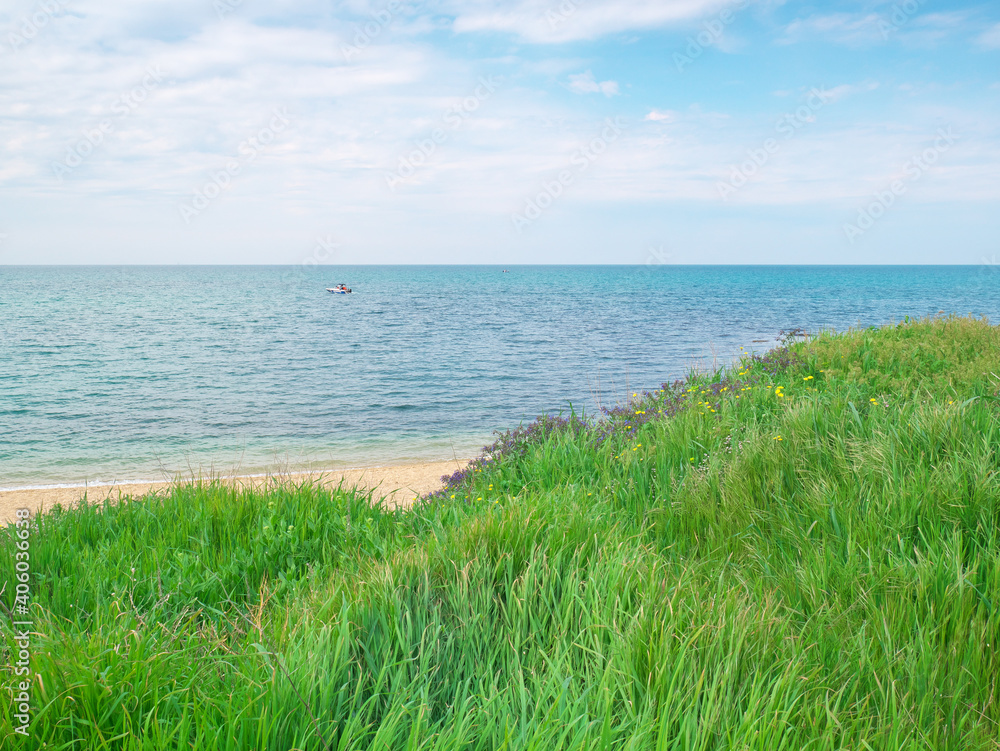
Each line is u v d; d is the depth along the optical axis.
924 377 7.50
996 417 5.00
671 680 2.36
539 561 3.33
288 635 2.85
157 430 20.17
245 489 5.71
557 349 40.25
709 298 99.31
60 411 23.11
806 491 4.55
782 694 2.32
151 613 3.35
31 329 53.78
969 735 2.29
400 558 3.65
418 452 17.25
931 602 3.00
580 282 182.88
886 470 4.37
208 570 4.11
